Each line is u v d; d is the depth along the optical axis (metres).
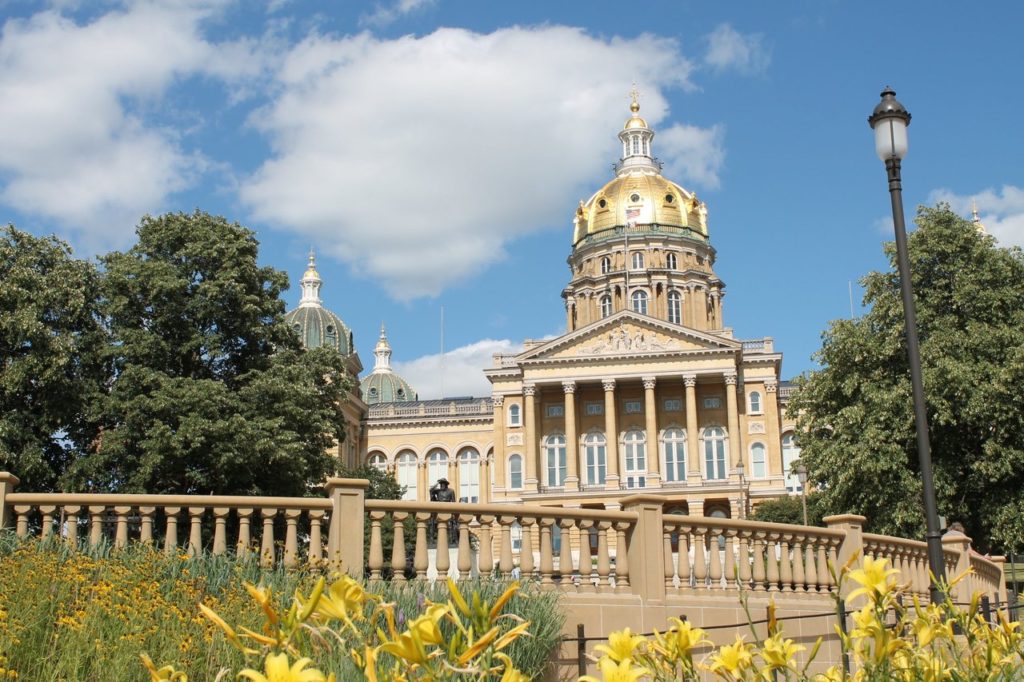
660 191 112.38
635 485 91.31
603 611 14.53
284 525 26.59
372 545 13.82
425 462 105.75
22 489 38.16
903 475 39.41
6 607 9.44
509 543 14.55
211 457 37.91
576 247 113.69
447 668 3.45
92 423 40.44
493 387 96.88
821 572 17.03
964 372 38.59
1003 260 41.84
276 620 3.65
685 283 108.44
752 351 92.75
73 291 40.03
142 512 13.77
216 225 42.91
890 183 15.02
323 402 44.78
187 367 41.75
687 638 4.58
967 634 5.27
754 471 90.50
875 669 4.60
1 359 38.94
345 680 7.51
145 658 3.96
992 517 38.91
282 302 43.72
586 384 92.12
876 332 42.53
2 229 40.62
